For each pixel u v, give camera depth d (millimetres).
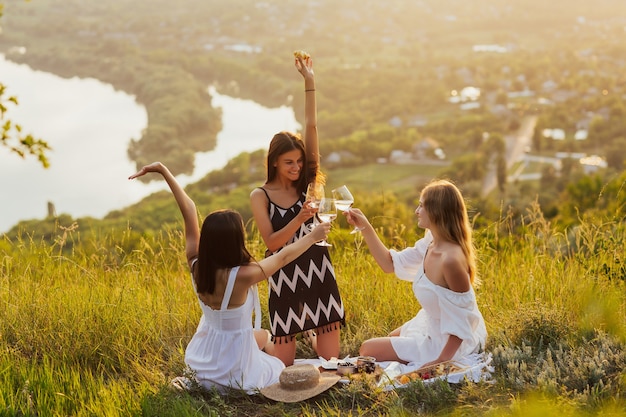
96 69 184875
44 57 192750
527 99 181875
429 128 151000
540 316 3705
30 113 142250
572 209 11773
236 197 83062
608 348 3279
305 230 3645
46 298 4297
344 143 129000
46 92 161750
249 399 3248
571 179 104250
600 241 4859
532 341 3635
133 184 105188
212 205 78438
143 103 154250
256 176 102625
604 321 3699
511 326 3734
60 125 134500
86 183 107000
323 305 3645
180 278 4855
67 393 3232
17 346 3859
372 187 107250
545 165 116250
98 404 3086
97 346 3736
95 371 3686
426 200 3391
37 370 3469
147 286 4766
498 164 107375
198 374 3330
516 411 2801
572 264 4742
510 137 146500
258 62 190375
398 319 4203
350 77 194375
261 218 3564
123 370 3643
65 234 5156
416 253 3674
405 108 168625
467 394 3092
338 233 6000
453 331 3316
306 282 3605
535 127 135750
